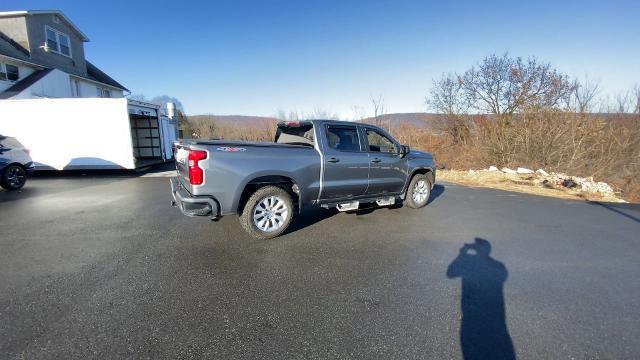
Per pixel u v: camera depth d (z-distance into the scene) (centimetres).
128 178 1093
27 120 1131
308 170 489
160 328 258
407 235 506
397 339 252
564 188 1020
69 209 645
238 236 483
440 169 1457
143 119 1545
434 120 1906
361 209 668
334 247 446
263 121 2434
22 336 244
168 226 530
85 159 1170
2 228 514
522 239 503
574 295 328
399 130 1858
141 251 420
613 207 759
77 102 1140
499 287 342
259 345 241
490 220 611
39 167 1153
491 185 1057
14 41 1755
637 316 293
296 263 390
